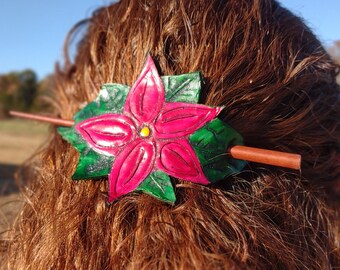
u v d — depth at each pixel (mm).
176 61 153
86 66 188
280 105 157
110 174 146
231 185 148
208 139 140
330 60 190
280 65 158
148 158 142
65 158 170
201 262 127
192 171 139
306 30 183
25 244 159
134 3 170
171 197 138
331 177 178
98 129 151
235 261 129
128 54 159
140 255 135
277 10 178
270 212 153
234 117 147
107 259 143
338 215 184
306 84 162
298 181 163
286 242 148
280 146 156
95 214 148
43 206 163
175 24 156
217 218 140
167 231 136
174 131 142
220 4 164
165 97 145
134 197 146
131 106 147
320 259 163
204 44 153
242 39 156
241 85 149
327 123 176
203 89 147
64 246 148
